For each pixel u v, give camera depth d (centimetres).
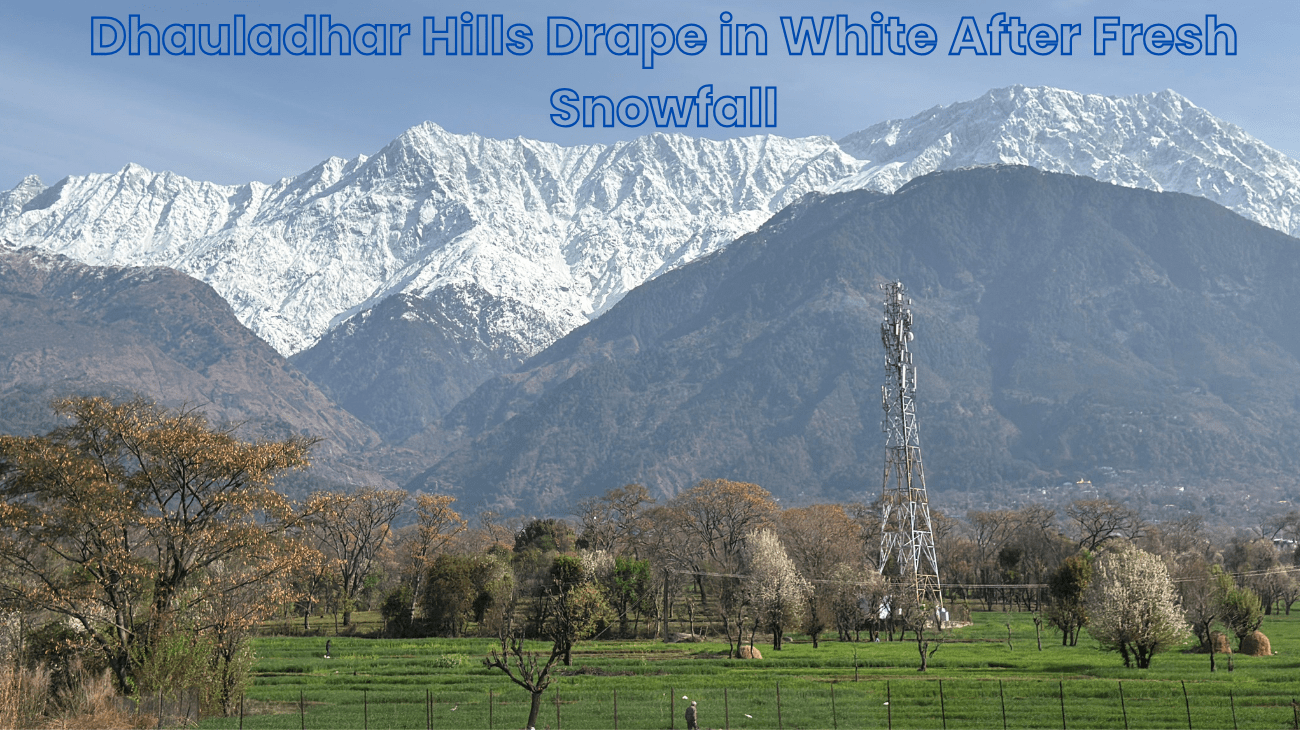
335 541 18888
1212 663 10400
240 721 7450
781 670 10900
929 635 15362
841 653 12612
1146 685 9338
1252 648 11988
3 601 7606
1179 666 10838
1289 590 19925
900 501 18088
